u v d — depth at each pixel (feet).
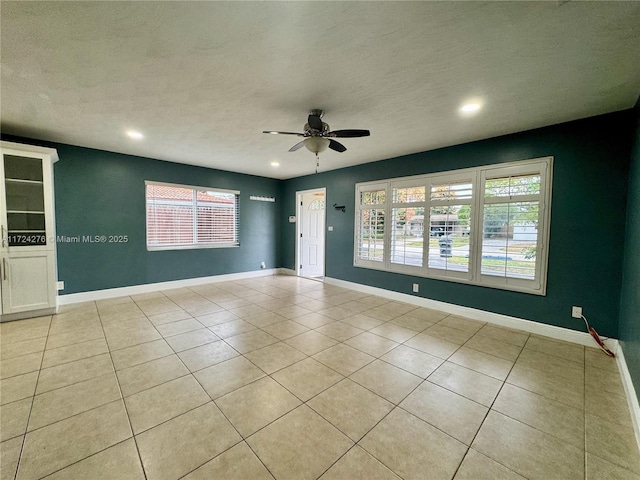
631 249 7.79
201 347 9.12
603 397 6.72
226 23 5.11
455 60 6.24
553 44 5.61
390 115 9.28
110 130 10.98
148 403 6.30
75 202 13.47
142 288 15.84
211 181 18.34
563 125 9.75
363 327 11.07
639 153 7.27
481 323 11.56
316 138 9.03
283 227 22.52
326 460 4.86
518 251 10.84
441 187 12.97
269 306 13.71
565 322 9.89
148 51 5.96
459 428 5.68
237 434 5.43
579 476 4.62
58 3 4.58
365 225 16.48
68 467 4.65
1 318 10.93
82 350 8.77
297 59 6.26
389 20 5.00
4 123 10.21
